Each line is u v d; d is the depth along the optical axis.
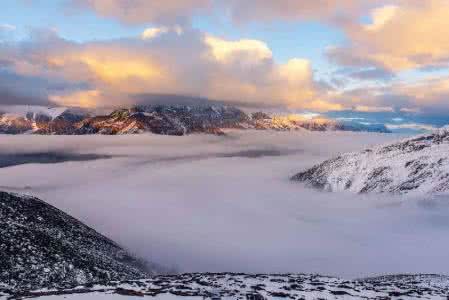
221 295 34.25
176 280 44.16
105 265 78.56
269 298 35.75
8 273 57.59
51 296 31.36
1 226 71.31
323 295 39.31
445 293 44.78
